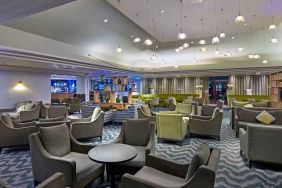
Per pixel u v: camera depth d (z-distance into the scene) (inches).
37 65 368.5
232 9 202.5
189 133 228.8
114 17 249.4
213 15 220.2
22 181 119.5
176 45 383.2
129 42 357.1
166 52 433.7
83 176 100.1
